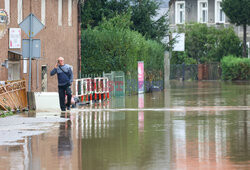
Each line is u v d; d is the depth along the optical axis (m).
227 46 136.38
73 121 38.16
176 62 135.62
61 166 22.08
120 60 71.38
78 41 66.25
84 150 25.84
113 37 70.94
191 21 143.00
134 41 73.50
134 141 28.70
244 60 131.75
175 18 156.38
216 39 137.25
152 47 85.44
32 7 55.50
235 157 23.98
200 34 137.62
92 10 91.25
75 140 29.02
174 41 99.31
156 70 87.12
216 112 45.06
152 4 94.69
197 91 81.56
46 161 23.11
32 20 46.06
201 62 138.88
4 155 24.50
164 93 76.94
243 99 61.94
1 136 30.39
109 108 50.00
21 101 45.47
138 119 39.59
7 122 37.03
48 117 40.50
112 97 67.25
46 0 58.28
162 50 90.94
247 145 27.30
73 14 64.56
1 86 42.97
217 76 135.75
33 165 22.25
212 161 23.05
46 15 58.31
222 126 35.19
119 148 26.42
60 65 46.47
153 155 24.52
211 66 136.12
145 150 25.84
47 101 47.59
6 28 49.84
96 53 70.75
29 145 27.30
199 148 26.39
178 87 96.50
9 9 51.09
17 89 44.81
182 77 132.25
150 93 77.44
